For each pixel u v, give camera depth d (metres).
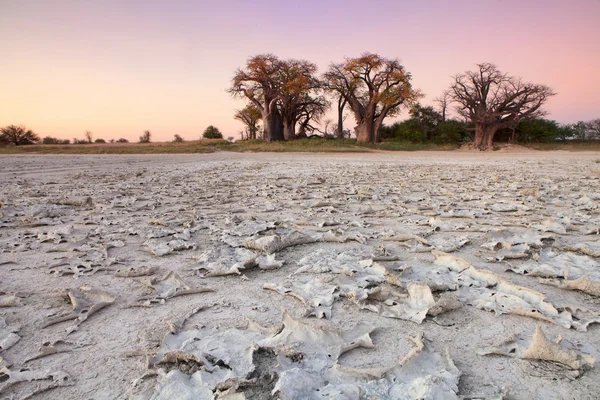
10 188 9.29
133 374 2.04
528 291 2.86
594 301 2.86
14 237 4.65
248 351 2.14
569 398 1.82
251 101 50.56
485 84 42.97
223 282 3.27
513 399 1.82
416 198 7.45
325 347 2.22
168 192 8.63
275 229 5.00
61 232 4.77
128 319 2.64
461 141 57.44
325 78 46.88
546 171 14.05
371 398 1.75
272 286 3.09
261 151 34.16
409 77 45.12
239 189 9.20
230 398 1.72
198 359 2.03
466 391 1.87
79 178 11.81
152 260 3.84
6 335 2.40
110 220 5.62
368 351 2.23
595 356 2.14
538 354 2.11
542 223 5.12
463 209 6.29
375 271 3.38
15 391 1.92
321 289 3.01
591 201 6.89
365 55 44.69
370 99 46.59
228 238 4.46
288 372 1.86
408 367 1.99
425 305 2.70
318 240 4.45
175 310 2.77
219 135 67.81
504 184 9.81
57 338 2.38
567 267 3.46
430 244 4.25
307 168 15.64
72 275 3.45
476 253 3.99
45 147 36.47
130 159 21.95
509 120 43.03
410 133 56.94
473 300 2.85
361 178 11.54
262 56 47.09
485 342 2.32
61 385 1.95
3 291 3.04
